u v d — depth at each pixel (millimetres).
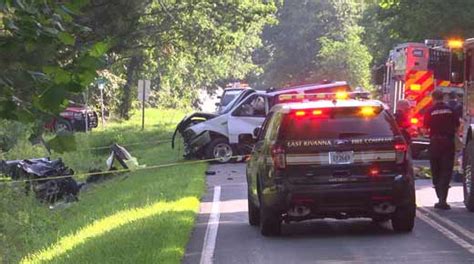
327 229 16859
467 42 19953
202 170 30375
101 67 6074
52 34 5855
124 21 32688
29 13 5781
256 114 34844
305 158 14805
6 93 5832
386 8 50000
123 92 80000
